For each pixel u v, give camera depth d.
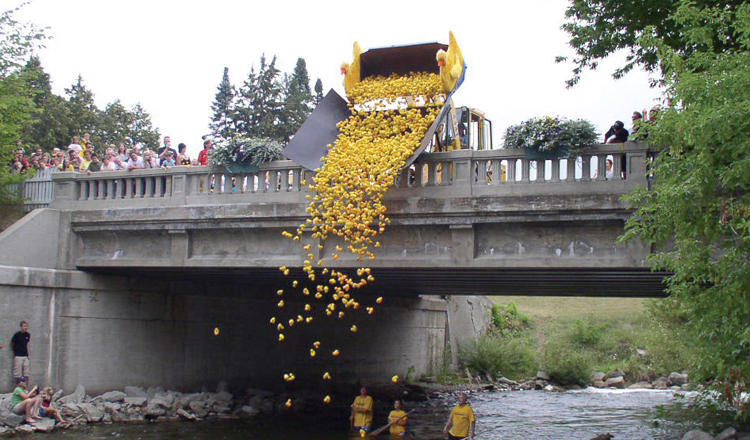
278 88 70.06
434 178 18.70
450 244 18.47
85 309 23.52
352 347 34.19
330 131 20.25
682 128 12.94
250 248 21.09
